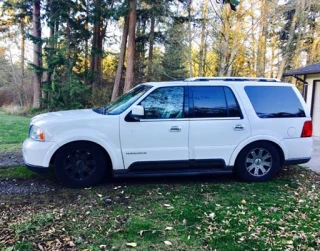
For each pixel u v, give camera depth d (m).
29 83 22.58
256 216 3.32
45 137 4.05
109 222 3.11
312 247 2.70
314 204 3.74
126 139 4.21
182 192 4.09
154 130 4.25
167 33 18.52
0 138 8.30
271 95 4.64
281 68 19.41
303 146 4.70
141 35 19.42
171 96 4.36
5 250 2.50
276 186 4.44
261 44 18.48
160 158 4.30
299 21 18.95
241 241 2.76
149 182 4.51
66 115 4.34
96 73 19.05
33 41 16.91
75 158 4.19
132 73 16.70
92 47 18.17
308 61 19.81
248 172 4.61
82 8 17.61
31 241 2.67
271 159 4.66
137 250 2.59
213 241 2.76
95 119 4.16
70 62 17.16
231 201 3.78
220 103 4.45
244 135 4.50
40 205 3.53
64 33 17.11
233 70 18.88
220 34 16.34
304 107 4.74
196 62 18.05
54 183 4.36
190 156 4.38
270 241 2.78
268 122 4.56
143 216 3.28
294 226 3.09
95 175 4.25
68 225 3.01
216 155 4.45
